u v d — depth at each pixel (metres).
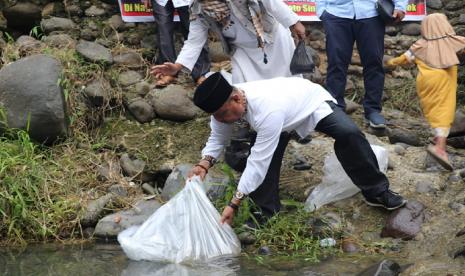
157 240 4.52
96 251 4.73
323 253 4.60
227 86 4.30
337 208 5.07
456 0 7.36
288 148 5.76
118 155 5.80
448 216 4.81
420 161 5.55
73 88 6.06
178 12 6.65
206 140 5.90
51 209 5.18
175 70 5.07
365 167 4.72
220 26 5.00
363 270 4.15
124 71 6.49
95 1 7.01
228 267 4.31
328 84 5.90
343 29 5.81
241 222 4.78
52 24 6.81
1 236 5.03
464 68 6.77
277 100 4.42
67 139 5.82
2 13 7.08
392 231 4.73
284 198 5.24
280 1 4.93
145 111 6.10
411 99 6.73
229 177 5.07
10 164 5.26
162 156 5.76
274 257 4.52
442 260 4.37
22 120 5.59
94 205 5.20
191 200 4.59
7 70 5.70
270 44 5.06
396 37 7.22
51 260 4.53
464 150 5.82
